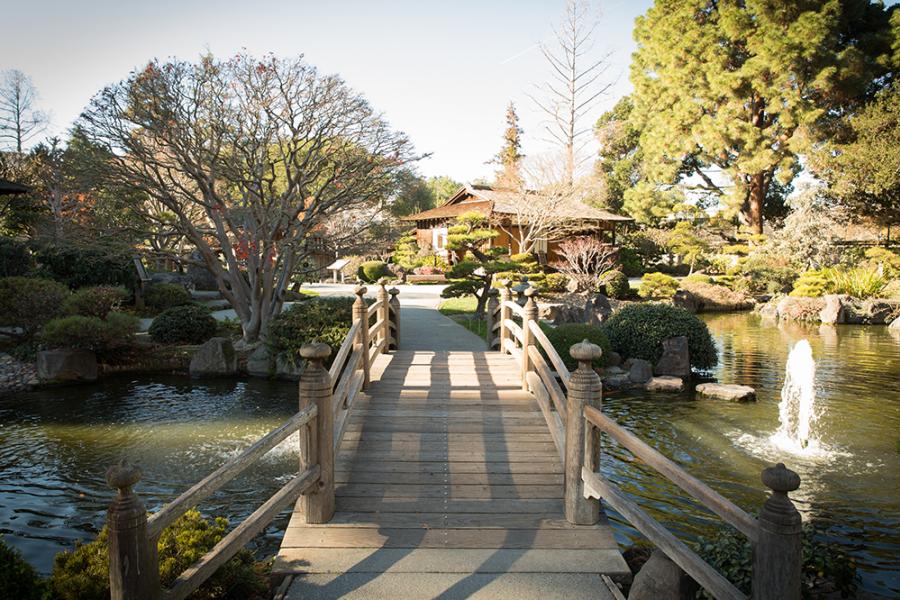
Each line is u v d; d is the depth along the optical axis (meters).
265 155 11.41
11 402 8.96
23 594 2.74
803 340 15.31
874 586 4.12
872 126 23.34
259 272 11.95
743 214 30.92
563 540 3.53
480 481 4.29
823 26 24.42
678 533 4.90
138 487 5.85
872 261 23.52
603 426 3.38
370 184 11.98
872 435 7.49
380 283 8.40
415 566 3.25
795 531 1.98
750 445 7.11
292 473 6.20
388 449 4.83
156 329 12.26
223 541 2.75
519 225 27.44
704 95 28.61
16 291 11.42
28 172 18.53
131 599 2.17
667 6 29.67
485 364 7.71
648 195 31.91
